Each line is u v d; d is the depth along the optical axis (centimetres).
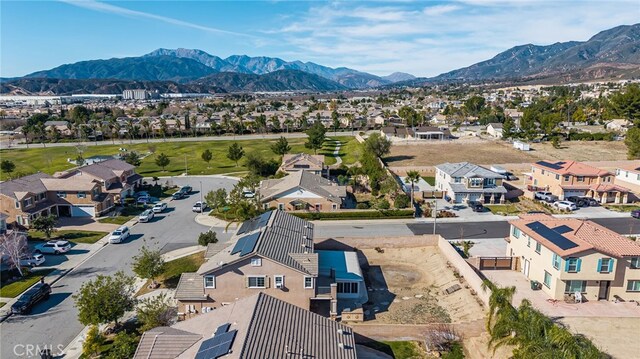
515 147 12531
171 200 7900
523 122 14912
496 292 3384
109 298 3425
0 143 14888
